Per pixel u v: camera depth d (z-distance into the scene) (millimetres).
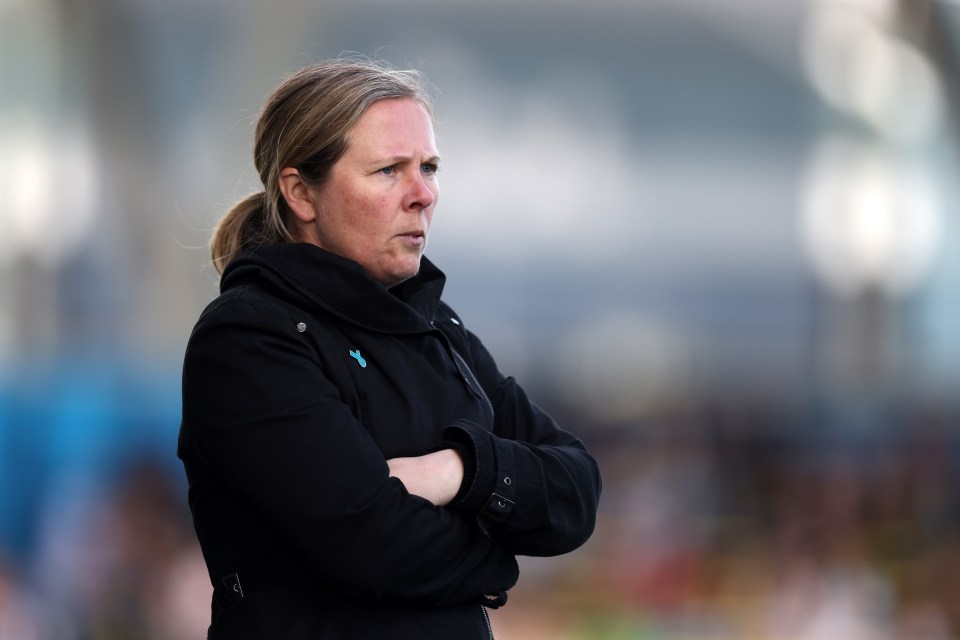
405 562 7434
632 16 54375
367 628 7609
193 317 44062
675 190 51594
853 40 55062
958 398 47219
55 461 26109
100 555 25078
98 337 42906
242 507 7840
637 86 53656
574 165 50656
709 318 49250
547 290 47844
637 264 49562
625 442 40938
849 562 33469
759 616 32688
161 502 26344
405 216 8109
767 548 35312
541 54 53250
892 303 51469
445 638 7707
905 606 32125
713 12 55844
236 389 7586
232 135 43938
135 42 46562
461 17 52062
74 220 44750
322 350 7777
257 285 7957
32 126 45500
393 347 8070
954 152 53719
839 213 52625
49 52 46219
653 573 34688
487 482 7742
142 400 28188
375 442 7766
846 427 42469
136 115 46375
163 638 24859
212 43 47594
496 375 9273
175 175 45906
